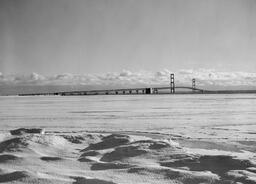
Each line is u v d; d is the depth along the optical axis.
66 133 21.92
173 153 11.49
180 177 8.45
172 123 30.34
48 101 97.19
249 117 36.41
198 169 9.47
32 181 8.03
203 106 60.84
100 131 24.03
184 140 18.02
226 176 8.45
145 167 9.27
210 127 26.70
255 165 9.34
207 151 13.41
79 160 11.00
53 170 9.35
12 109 56.25
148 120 33.72
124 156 11.38
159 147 12.27
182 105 65.44
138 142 13.70
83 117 38.19
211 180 8.18
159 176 8.63
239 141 17.66
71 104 74.88
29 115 42.16
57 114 43.47
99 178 8.45
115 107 60.19
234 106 60.06
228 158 9.95
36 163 10.24
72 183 8.01
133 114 42.28
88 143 15.02
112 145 13.94
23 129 19.02
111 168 9.64
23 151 12.36
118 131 24.03
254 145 16.08
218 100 91.94
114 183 7.90
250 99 98.44
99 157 11.68
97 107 60.78
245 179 8.04
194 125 28.45
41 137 14.35
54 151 13.02
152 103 76.38
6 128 26.95
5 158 10.66
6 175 8.41
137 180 8.32
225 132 22.86
